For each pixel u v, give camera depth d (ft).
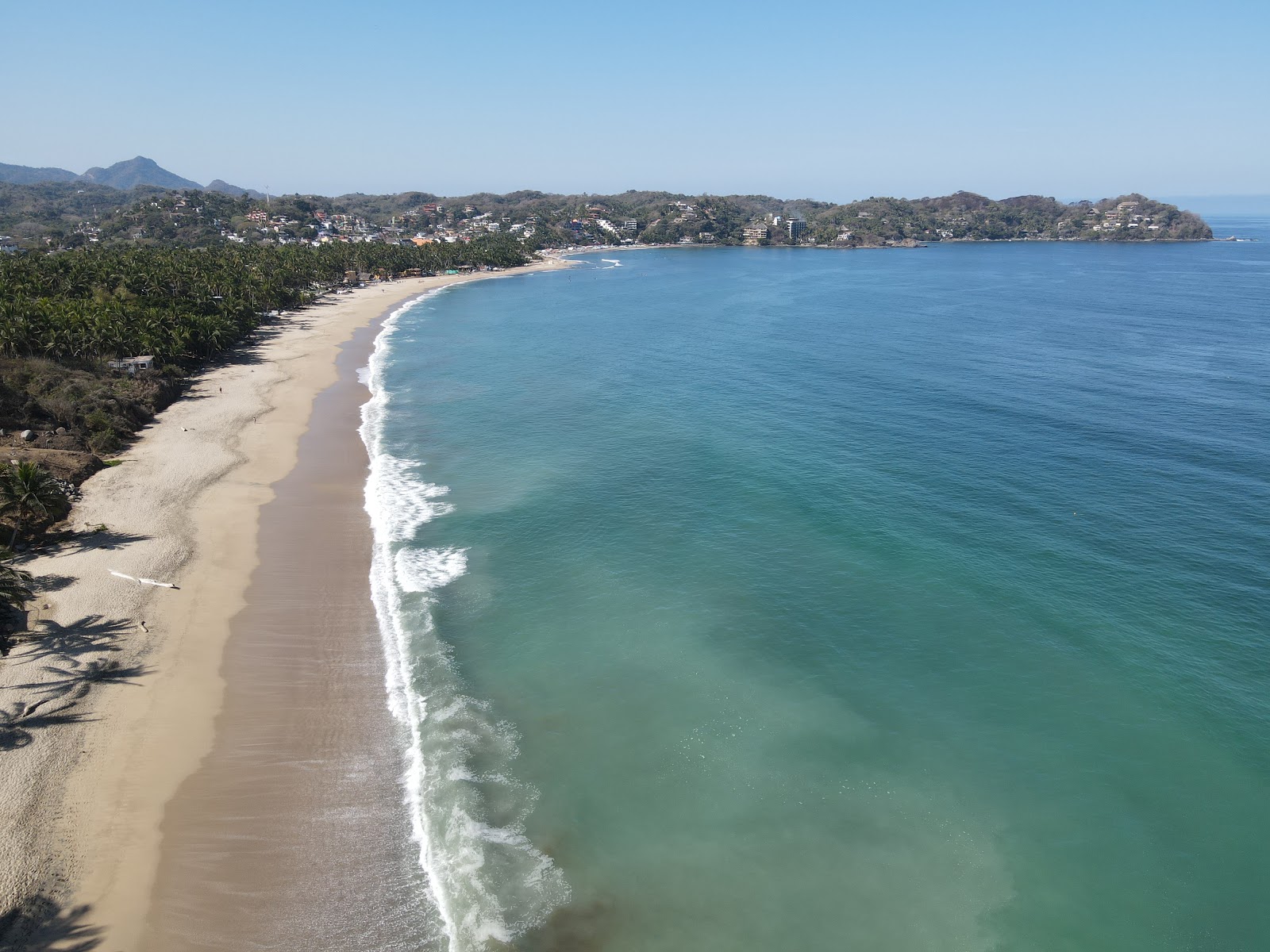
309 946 78.54
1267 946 79.82
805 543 161.68
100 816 91.81
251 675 119.34
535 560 157.79
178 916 80.64
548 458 216.33
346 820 93.61
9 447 192.85
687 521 173.78
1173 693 114.42
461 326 467.11
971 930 81.76
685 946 79.97
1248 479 186.19
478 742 107.45
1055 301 532.32
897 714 112.57
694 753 105.91
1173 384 280.31
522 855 89.86
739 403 269.85
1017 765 102.94
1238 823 93.66
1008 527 165.58
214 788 97.30
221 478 197.16
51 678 114.52
